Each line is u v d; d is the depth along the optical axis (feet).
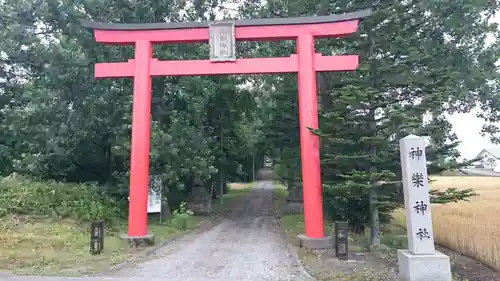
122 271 29.76
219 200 103.50
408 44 41.86
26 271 28.66
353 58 41.81
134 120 42.09
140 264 32.40
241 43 64.34
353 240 42.83
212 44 42.80
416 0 42.80
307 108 41.19
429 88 38.06
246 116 84.33
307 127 39.11
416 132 38.09
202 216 73.36
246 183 173.27
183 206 58.54
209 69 42.75
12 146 59.47
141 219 40.91
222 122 81.56
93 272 29.09
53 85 53.62
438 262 25.85
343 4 48.32
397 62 39.45
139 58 42.91
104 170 65.62
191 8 64.39
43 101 50.37
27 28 53.98
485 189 72.43
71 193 49.37
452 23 49.47
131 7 57.88
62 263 31.32
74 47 51.03
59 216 43.70
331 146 42.04
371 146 39.32
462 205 51.60
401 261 27.40
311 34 42.32
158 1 58.18
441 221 43.98
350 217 46.78
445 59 49.90
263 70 42.39
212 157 66.39
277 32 42.65
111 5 57.31
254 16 63.10
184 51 60.34
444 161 36.45
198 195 77.20
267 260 34.12
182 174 59.57
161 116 61.72
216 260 34.22
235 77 73.67
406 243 40.65
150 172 54.49
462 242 38.11
